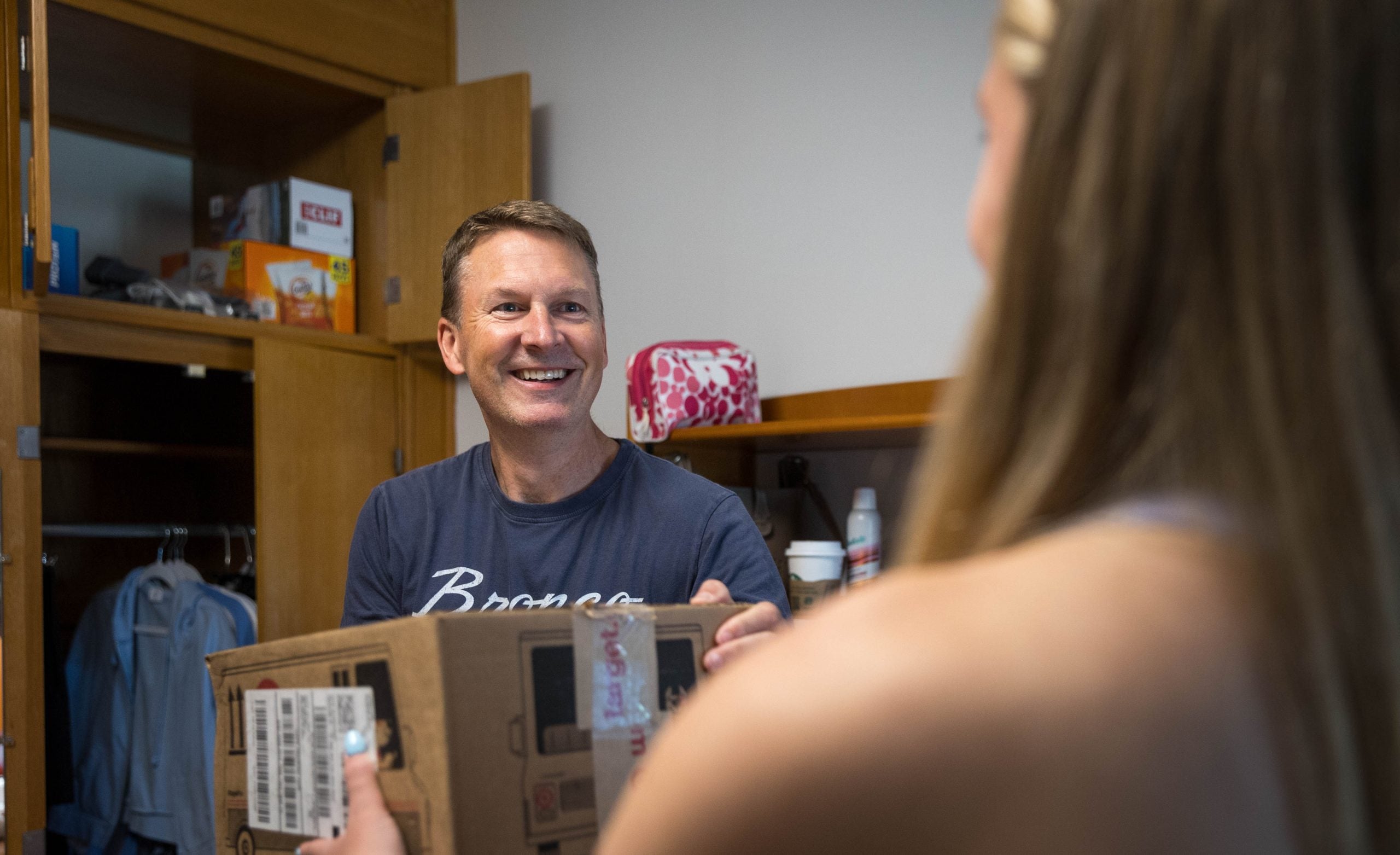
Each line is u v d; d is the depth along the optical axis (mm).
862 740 292
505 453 1453
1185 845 281
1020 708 287
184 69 2949
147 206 3373
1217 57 330
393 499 1485
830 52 2562
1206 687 296
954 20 2359
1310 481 315
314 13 2953
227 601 2785
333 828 723
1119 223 341
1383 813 314
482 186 3012
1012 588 314
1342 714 310
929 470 400
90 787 2848
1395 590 312
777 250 2637
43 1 2275
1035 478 356
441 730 657
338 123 3342
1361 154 329
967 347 400
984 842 282
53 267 2531
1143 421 346
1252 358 319
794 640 334
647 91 2914
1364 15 327
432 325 3049
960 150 2340
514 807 685
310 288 3080
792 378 2592
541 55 3145
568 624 736
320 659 741
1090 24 356
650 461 1485
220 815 814
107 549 3229
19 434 2363
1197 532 323
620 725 745
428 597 1412
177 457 3385
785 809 294
